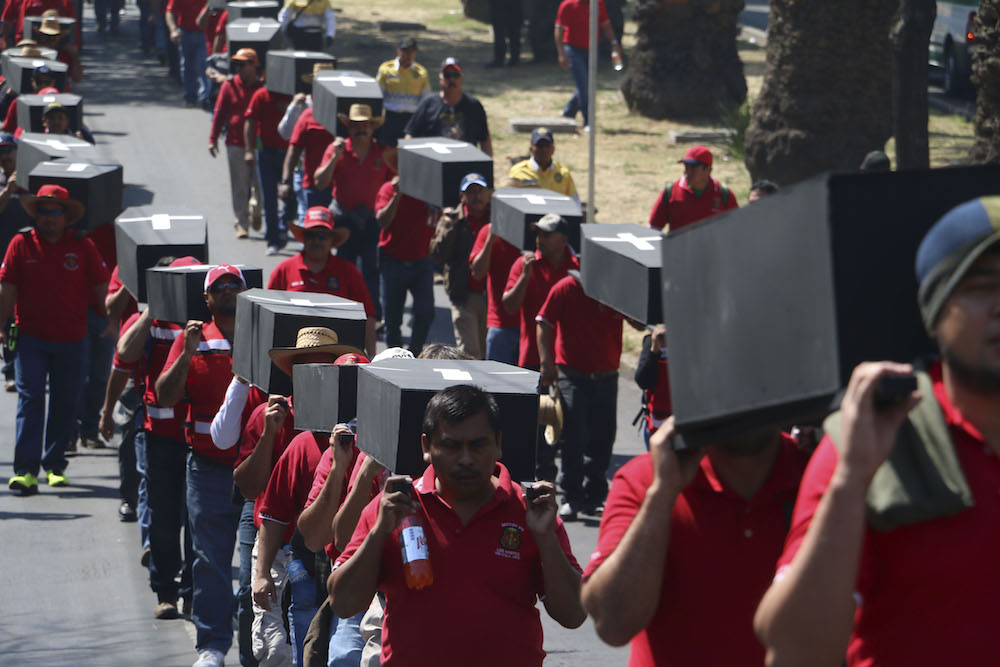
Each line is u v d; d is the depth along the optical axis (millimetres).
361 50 88188
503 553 12953
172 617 22688
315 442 17125
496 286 29875
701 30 66750
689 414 8141
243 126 47844
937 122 66875
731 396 7598
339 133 36875
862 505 6871
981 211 6605
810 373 6934
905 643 7191
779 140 51000
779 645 7172
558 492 27859
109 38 97375
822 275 6793
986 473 7055
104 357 31641
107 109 71500
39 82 49125
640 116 68125
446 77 40938
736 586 9391
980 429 7098
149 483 22297
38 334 28641
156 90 77688
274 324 18359
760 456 9453
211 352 20703
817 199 6793
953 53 74625
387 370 15289
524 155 59156
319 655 16125
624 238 24703
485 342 32531
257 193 47781
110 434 24766
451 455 12805
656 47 67125
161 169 59062
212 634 20297
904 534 7121
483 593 12836
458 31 99812
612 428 27125
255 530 19297
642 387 24188
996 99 35250
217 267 21141
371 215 36531
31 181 31000
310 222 28266
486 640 12750
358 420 15547
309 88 44812
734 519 9414
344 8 112125
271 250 46406
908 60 37938
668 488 8680
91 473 30422
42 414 28891
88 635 21875
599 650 21375
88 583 24172
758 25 104000
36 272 28438
